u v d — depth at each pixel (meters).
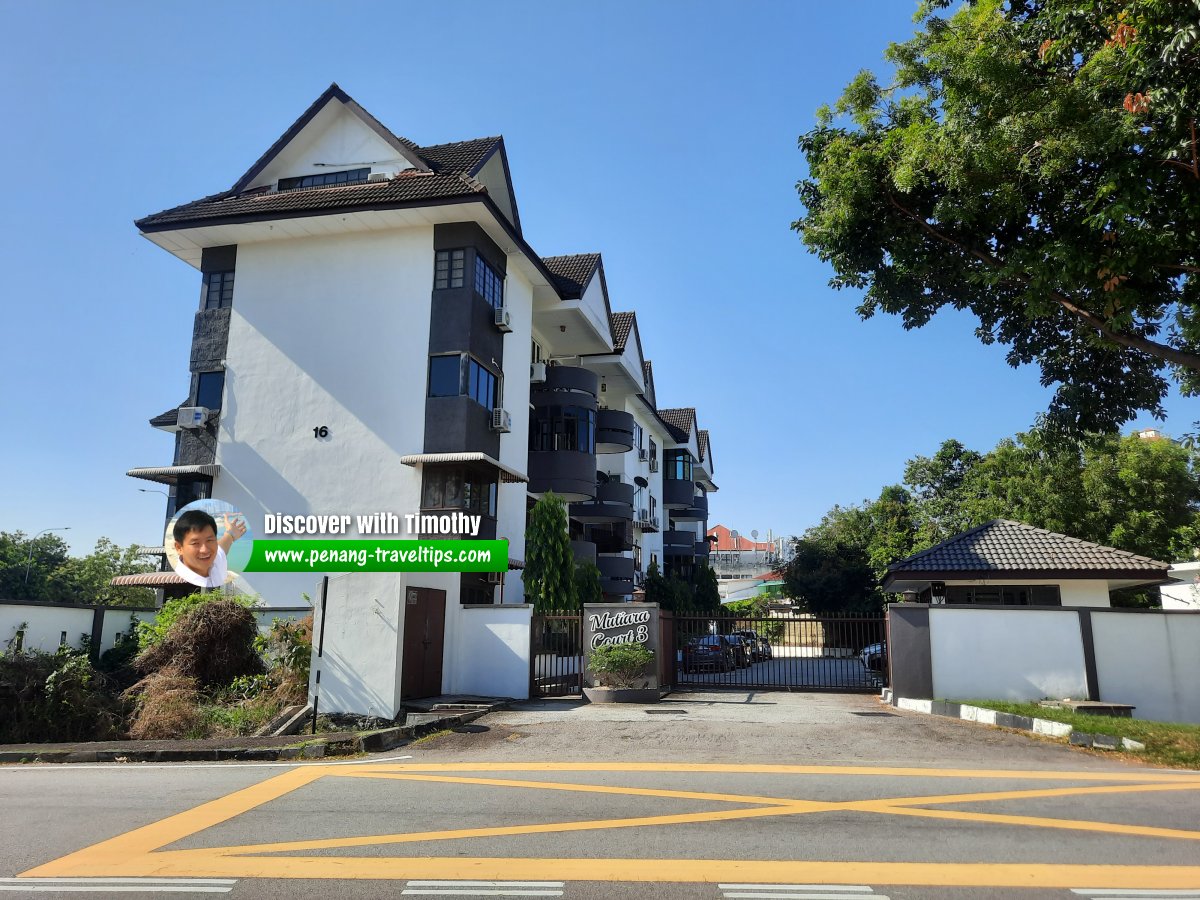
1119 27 9.51
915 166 11.96
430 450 19.73
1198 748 9.72
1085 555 18.66
